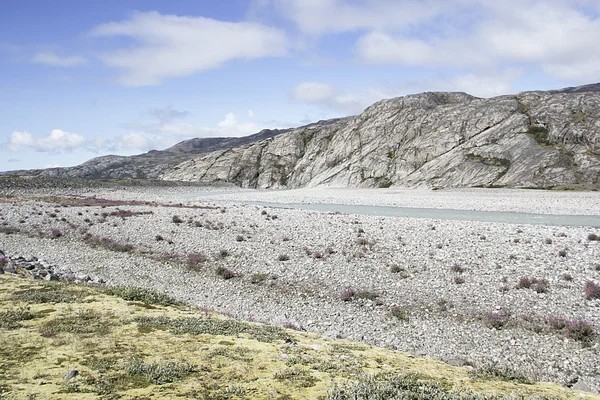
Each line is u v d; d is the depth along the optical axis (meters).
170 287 27.48
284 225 47.03
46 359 10.09
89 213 58.59
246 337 13.30
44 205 69.06
